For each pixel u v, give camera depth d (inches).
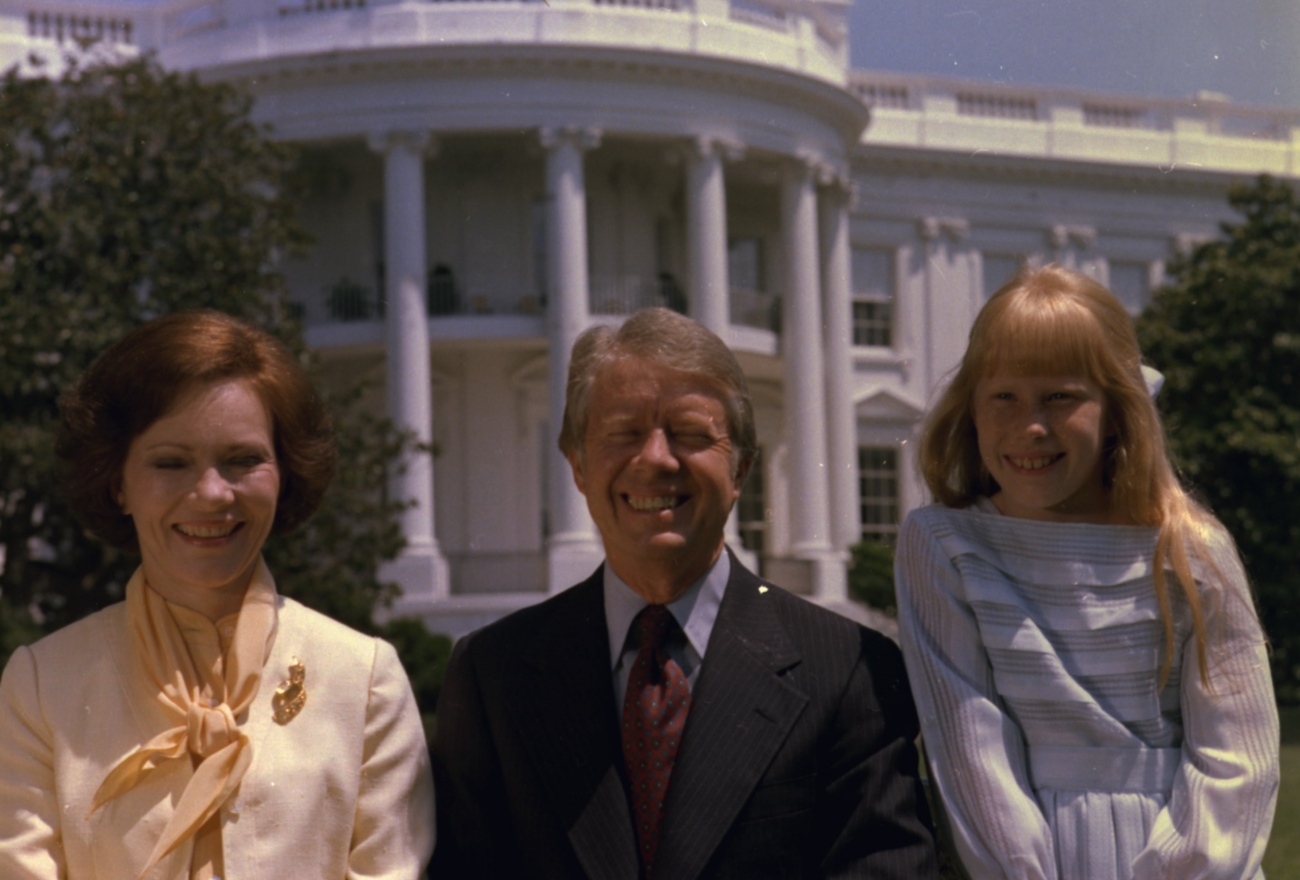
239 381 120.7
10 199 613.9
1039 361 126.5
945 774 124.7
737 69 967.0
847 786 124.2
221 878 114.2
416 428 914.7
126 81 652.7
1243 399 662.5
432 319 949.8
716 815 119.9
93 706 118.1
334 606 609.6
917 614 131.3
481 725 130.4
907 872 120.3
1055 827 122.0
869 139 1143.0
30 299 578.6
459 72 933.2
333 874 118.3
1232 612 122.6
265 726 119.3
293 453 125.3
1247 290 687.1
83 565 618.2
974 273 1175.0
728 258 1113.4
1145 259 1208.8
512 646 131.7
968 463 137.6
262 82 946.1
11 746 117.1
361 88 936.9
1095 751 123.3
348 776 120.0
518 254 997.8
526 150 978.7
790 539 1019.9
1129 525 129.1
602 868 120.0
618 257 1018.7
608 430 124.7
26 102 628.1
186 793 113.1
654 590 127.3
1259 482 655.8
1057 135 1186.6
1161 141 1207.6
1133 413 128.2
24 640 553.0
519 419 992.2
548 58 928.9
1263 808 118.0
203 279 612.7
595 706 126.3
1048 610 127.5
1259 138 1224.8
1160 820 119.6
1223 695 121.2
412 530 900.0
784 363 1024.9
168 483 117.7
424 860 123.4
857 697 126.5
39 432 543.8
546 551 946.7
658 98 957.8
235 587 123.0
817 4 1056.2
